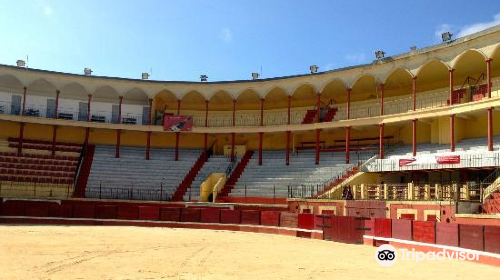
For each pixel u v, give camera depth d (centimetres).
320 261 1930
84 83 4866
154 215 3750
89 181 4309
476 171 3325
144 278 1420
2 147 4528
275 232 3375
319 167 4234
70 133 5069
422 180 3644
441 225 2256
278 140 5103
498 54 3456
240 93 4834
